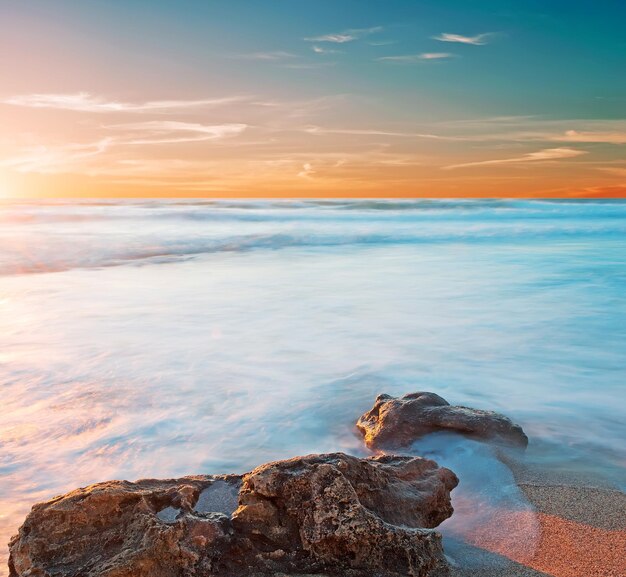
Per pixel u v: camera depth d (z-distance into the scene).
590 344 10.41
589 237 32.62
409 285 17.36
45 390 8.15
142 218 39.91
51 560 3.53
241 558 3.65
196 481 4.35
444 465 5.68
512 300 14.81
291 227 36.12
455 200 55.03
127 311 13.70
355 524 3.70
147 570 3.45
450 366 9.18
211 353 10.04
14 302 14.80
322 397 7.87
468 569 3.95
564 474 5.46
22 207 48.97
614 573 3.83
